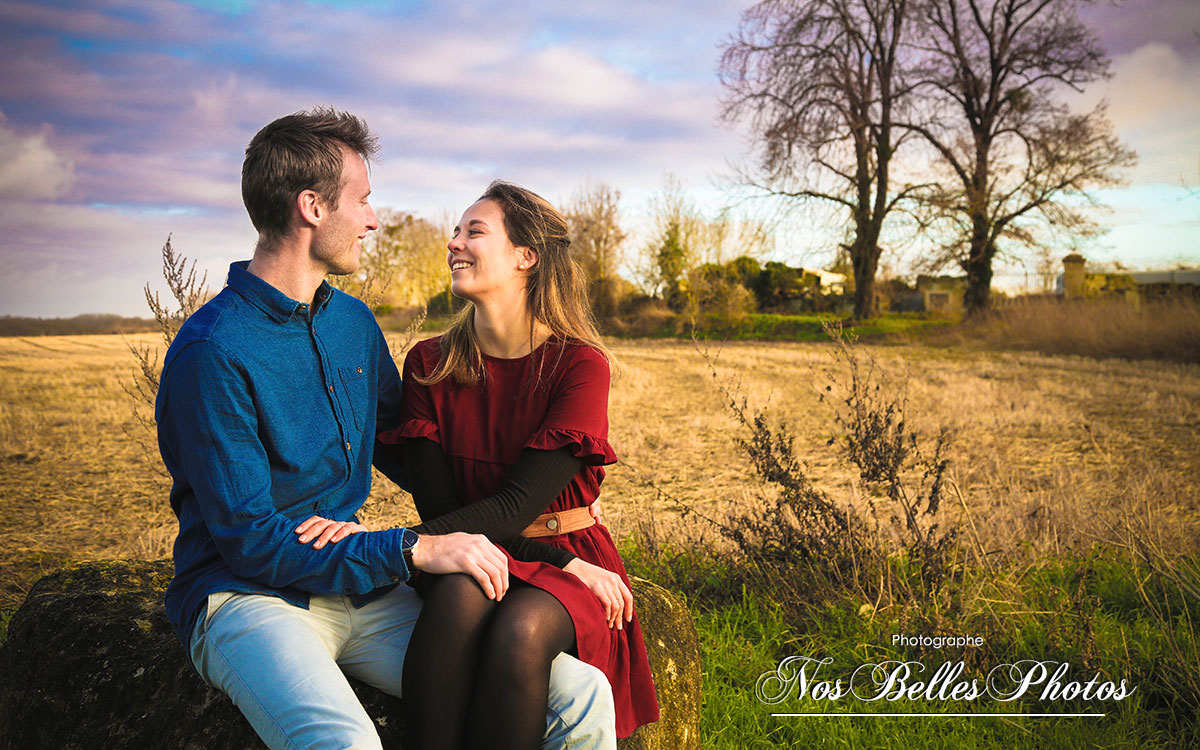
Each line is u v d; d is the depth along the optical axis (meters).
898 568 4.06
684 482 7.34
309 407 2.01
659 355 24.16
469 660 1.83
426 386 2.32
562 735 1.82
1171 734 2.96
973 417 11.14
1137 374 18.22
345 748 1.61
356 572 1.85
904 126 32.78
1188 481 7.08
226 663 1.76
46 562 5.21
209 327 1.85
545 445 2.16
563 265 2.38
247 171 1.99
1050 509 5.20
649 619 2.54
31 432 11.14
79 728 2.06
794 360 22.03
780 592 3.94
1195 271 32.03
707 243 37.81
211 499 1.80
